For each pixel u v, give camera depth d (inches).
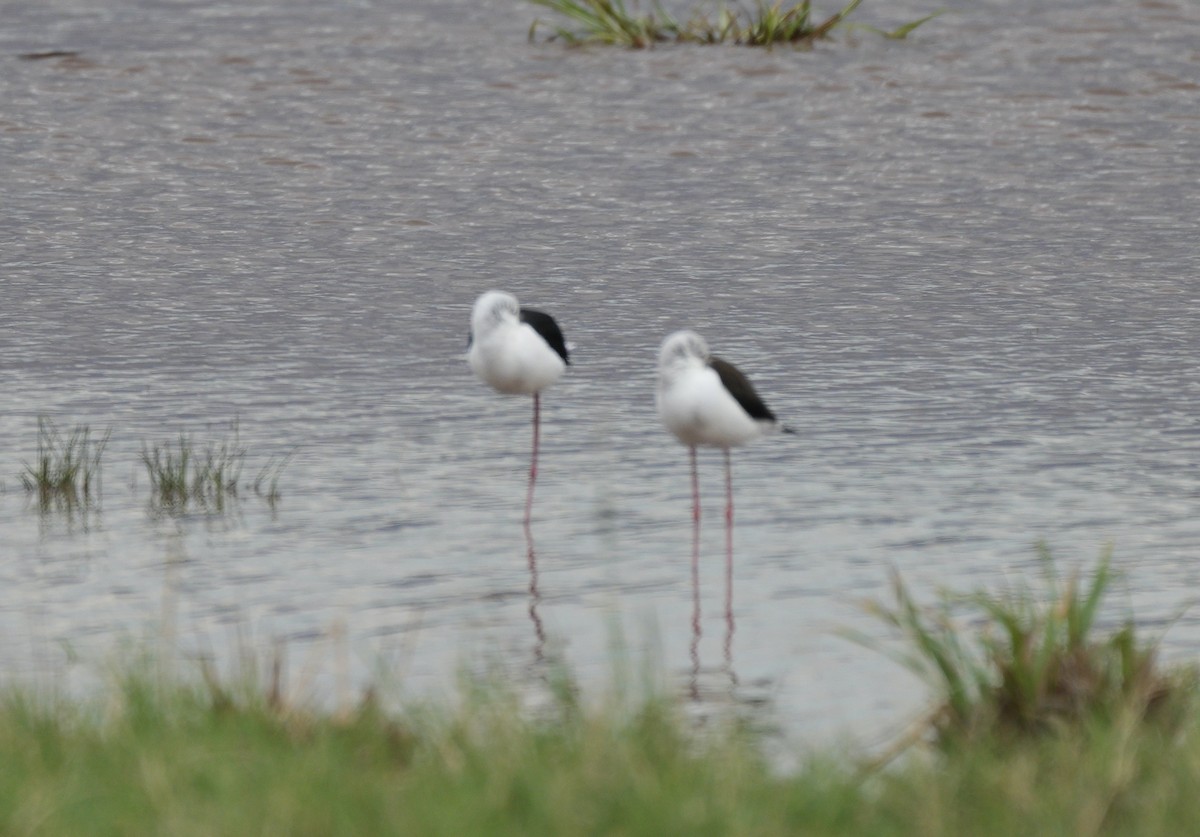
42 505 575.2
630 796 305.3
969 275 909.8
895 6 1603.1
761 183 1111.6
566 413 681.0
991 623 446.3
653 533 542.3
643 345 786.2
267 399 702.5
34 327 816.9
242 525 553.3
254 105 1306.6
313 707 367.9
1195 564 503.8
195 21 1566.2
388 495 582.6
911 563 509.4
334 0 1652.3
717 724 389.4
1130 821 308.8
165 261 945.5
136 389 718.5
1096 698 360.2
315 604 482.0
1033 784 322.0
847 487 584.1
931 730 370.0
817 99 1315.2
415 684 418.9
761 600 482.3
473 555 523.8
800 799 310.8
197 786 314.3
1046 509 558.3
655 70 1397.6
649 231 1007.0
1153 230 999.6
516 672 426.6
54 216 1037.8
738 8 1573.6
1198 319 820.0
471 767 320.5
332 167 1152.8
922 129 1238.9
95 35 1510.8
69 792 308.2
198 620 469.7
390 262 946.1
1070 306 847.1
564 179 1121.4
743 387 527.5
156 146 1200.8
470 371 745.0
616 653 426.0
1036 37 1492.4
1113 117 1266.0
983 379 722.2
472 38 1509.6
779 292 880.3
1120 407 679.7
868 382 719.7
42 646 448.5
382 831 295.7
